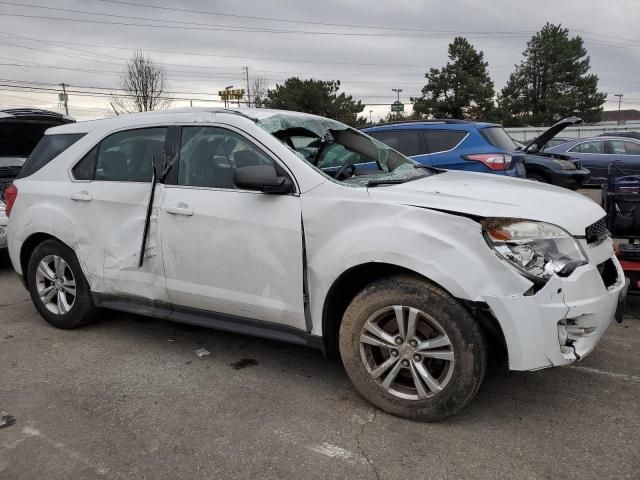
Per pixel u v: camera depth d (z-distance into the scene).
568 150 14.08
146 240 3.82
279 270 3.28
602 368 3.64
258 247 3.33
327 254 3.10
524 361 2.71
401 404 3.03
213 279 3.55
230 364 3.87
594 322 2.79
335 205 3.10
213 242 3.49
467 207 2.82
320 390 3.45
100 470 2.69
